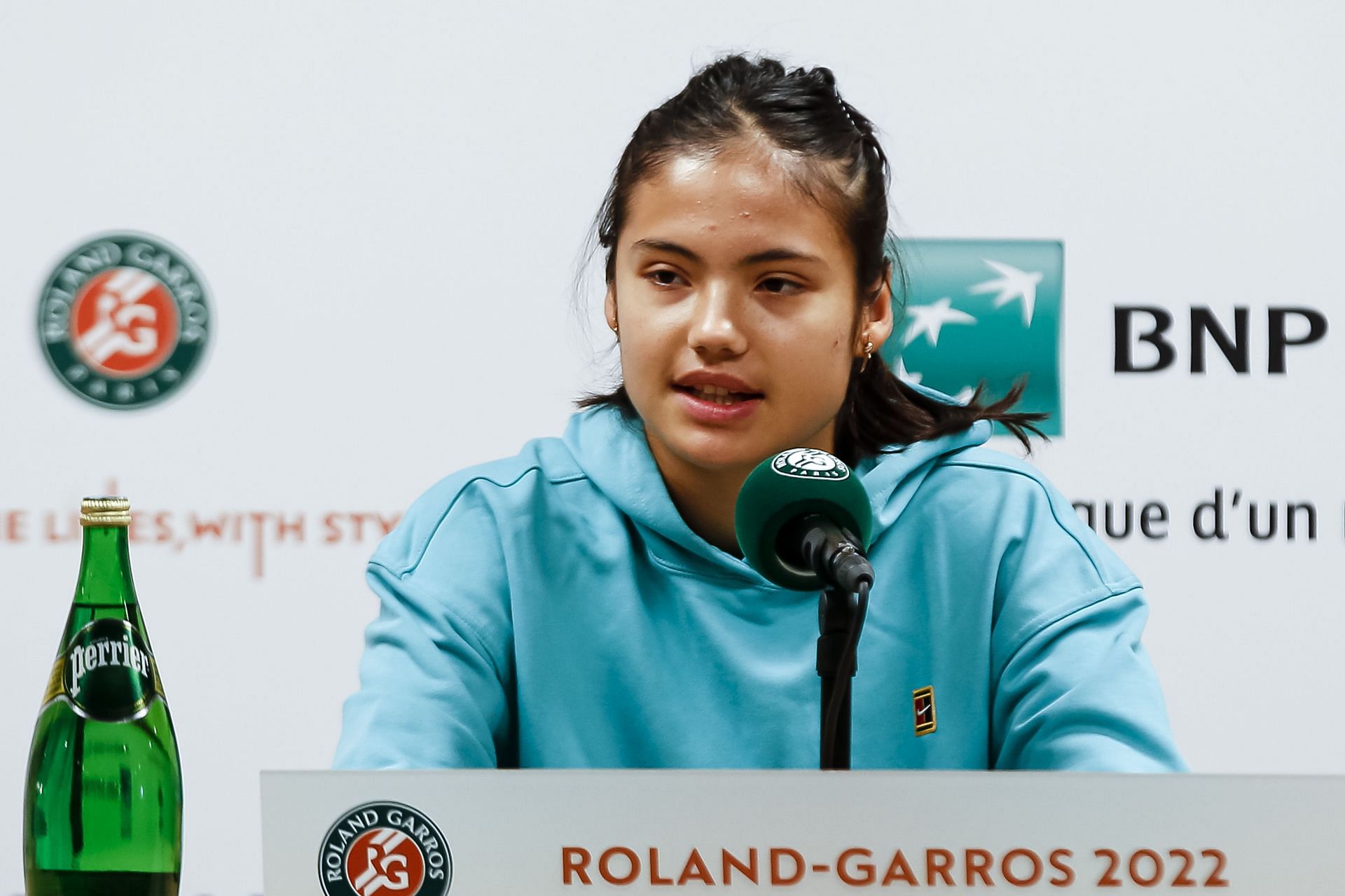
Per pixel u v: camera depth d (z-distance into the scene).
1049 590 5.32
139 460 7.66
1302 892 3.09
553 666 5.27
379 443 7.73
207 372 7.69
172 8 7.69
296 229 7.72
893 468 5.38
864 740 5.20
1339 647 7.81
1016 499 5.50
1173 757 4.84
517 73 7.77
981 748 5.31
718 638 5.24
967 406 5.83
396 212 7.74
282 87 7.72
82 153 7.66
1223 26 7.83
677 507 5.38
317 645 7.71
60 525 7.62
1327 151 7.84
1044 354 7.78
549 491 5.46
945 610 5.35
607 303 5.45
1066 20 7.80
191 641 7.67
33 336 7.63
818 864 3.07
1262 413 7.82
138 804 3.70
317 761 7.70
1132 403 7.80
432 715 4.94
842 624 3.24
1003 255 7.77
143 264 7.68
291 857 3.09
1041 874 3.08
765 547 3.39
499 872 3.08
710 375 4.81
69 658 3.71
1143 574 7.79
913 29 7.78
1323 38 7.82
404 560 5.35
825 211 4.84
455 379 7.74
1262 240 7.82
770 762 5.16
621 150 7.78
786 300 4.83
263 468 7.70
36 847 3.66
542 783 3.09
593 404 5.70
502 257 7.75
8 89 7.62
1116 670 5.06
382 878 3.08
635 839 3.08
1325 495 7.83
